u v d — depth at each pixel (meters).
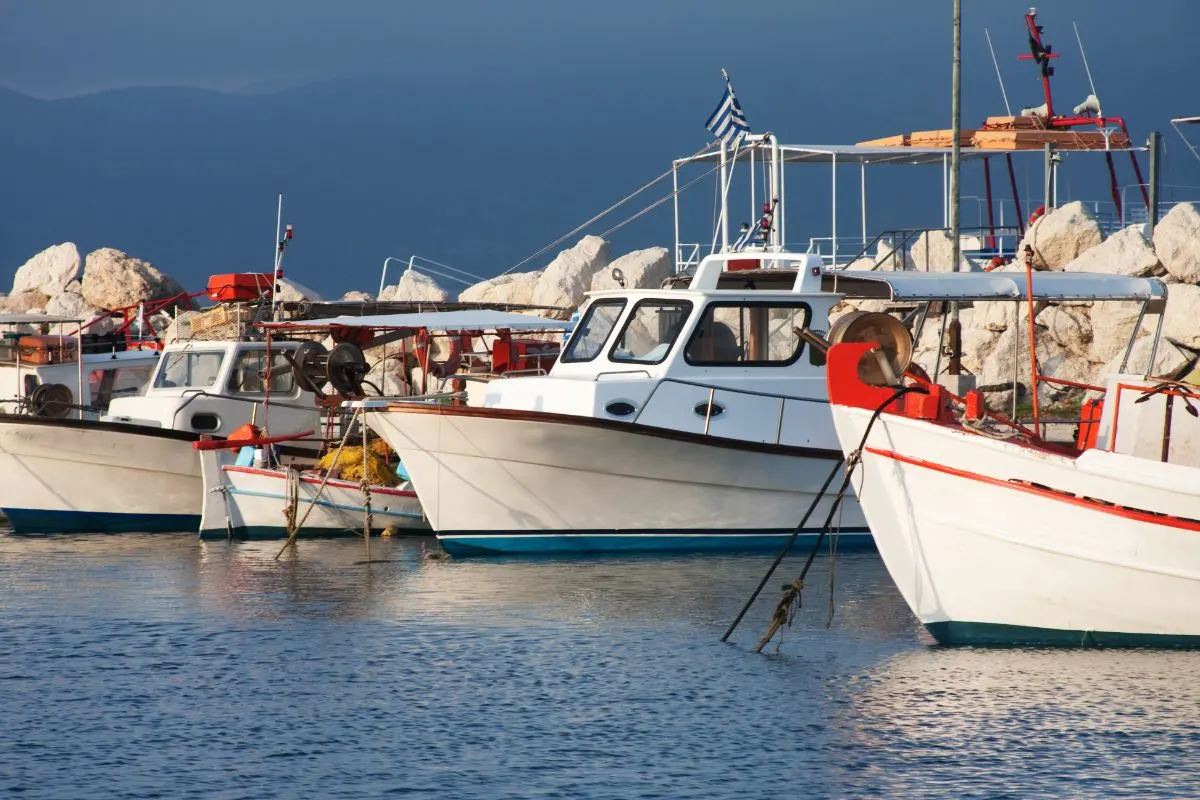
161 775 19.53
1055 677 23.31
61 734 21.30
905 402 24.95
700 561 34.72
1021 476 24.19
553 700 22.73
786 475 35.88
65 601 30.95
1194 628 24.17
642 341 36.38
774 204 44.59
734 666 24.59
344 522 40.09
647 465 34.84
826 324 36.50
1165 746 20.06
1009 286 34.31
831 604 27.00
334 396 39.94
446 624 28.06
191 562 36.06
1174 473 23.41
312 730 21.39
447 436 34.53
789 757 19.94
